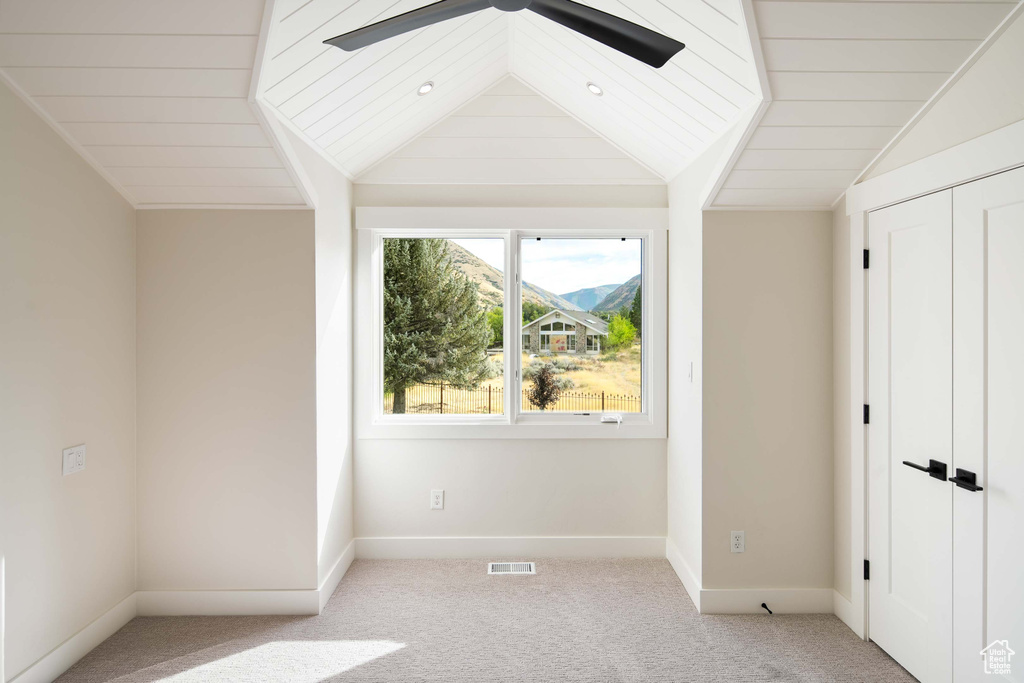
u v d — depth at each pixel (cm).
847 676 221
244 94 210
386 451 337
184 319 272
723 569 275
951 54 191
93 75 202
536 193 336
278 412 272
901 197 223
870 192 243
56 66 198
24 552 208
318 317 276
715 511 276
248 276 272
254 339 272
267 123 222
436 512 339
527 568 323
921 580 216
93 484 244
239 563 273
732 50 203
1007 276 177
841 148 234
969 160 189
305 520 272
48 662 217
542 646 243
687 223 300
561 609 276
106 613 251
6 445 201
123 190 260
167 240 272
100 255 248
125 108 215
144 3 180
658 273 336
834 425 275
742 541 275
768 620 267
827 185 259
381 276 344
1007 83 179
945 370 202
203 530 272
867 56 194
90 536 242
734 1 183
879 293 240
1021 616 173
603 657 235
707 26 200
